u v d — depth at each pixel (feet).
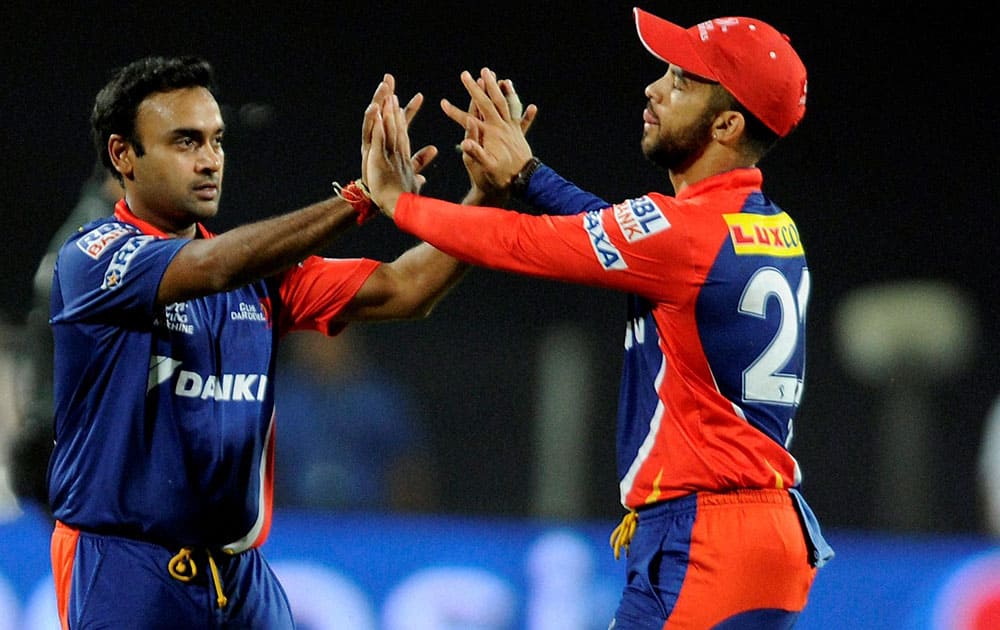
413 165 42.34
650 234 38.34
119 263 40.01
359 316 45.57
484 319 113.60
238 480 41.75
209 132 42.19
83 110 115.55
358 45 118.52
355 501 88.22
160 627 40.50
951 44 124.06
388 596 72.90
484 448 96.07
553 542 74.43
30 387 58.34
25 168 114.21
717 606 38.52
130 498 40.63
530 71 119.85
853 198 123.75
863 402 103.96
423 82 118.93
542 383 95.96
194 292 39.52
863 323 104.83
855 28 123.95
